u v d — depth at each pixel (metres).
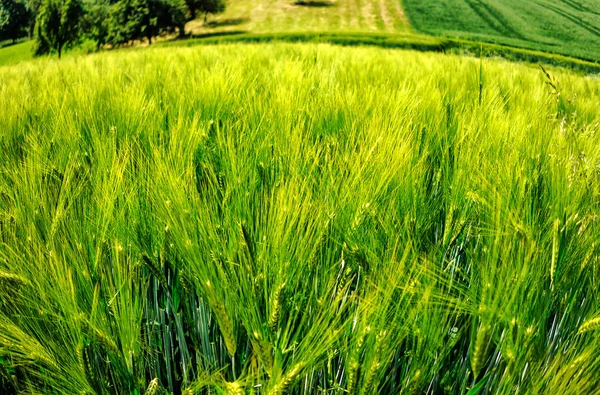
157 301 1.59
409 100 2.50
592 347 1.21
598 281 1.41
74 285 1.33
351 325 1.29
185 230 1.32
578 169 1.72
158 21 50.97
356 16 64.62
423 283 1.34
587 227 1.54
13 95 3.13
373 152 1.72
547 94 3.16
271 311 1.20
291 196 1.39
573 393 1.15
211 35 58.44
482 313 1.24
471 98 3.14
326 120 2.38
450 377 1.52
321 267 1.45
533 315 1.30
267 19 65.12
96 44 52.44
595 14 60.44
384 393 1.46
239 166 1.70
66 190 1.60
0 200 1.65
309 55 5.91
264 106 2.45
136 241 1.48
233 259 1.34
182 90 3.12
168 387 1.51
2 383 1.55
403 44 35.06
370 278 1.30
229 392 1.10
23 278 1.29
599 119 2.71
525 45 47.91
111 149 1.86
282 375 1.17
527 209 1.55
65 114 2.41
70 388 1.26
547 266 1.39
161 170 1.55
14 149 2.28
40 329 1.30
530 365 1.25
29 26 81.31
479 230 1.65
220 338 1.48
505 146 1.99
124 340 1.29
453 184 1.80
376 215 1.54
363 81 3.93
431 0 70.50
